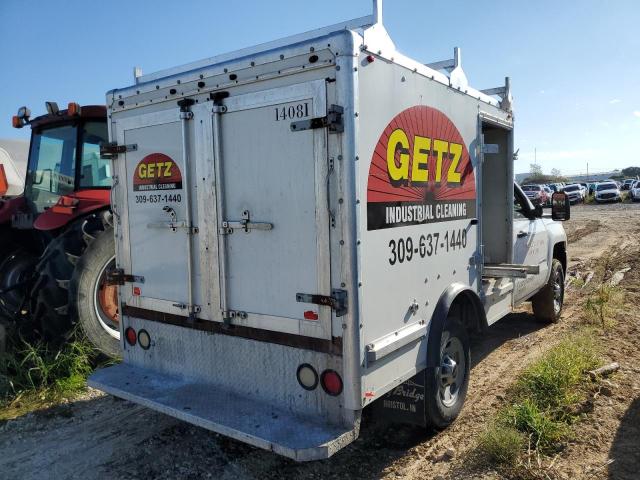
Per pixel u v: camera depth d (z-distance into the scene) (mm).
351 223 2873
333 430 2980
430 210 3717
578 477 3314
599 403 4227
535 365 4941
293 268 3123
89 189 5992
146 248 3971
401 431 4082
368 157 2996
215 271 3498
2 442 4020
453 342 4105
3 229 6789
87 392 4906
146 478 3475
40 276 5137
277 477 3471
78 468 3615
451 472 3465
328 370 3035
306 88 2967
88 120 6016
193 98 3504
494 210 5590
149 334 4047
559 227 7203
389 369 3244
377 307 3107
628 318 6645
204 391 3586
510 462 3492
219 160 3377
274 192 3160
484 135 5605
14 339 5363
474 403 4480
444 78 3873
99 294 5367
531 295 6148
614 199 37000
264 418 3148
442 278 3906
